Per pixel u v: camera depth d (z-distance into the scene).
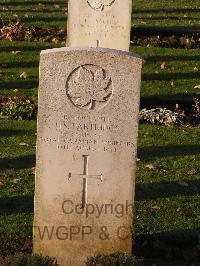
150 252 8.15
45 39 19.58
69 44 14.53
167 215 9.00
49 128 7.50
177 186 9.99
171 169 10.68
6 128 12.46
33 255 7.14
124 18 14.38
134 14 23.55
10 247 7.91
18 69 16.31
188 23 22.44
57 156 7.55
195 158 11.23
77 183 7.62
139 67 7.53
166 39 20.41
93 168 7.63
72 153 7.57
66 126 7.52
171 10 24.70
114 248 7.77
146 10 24.41
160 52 18.36
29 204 9.12
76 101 7.49
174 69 16.86
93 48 7.45
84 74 7.46
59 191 7.61
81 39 14.46
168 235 8.39
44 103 7.46
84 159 7.61
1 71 16.06
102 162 7.64
